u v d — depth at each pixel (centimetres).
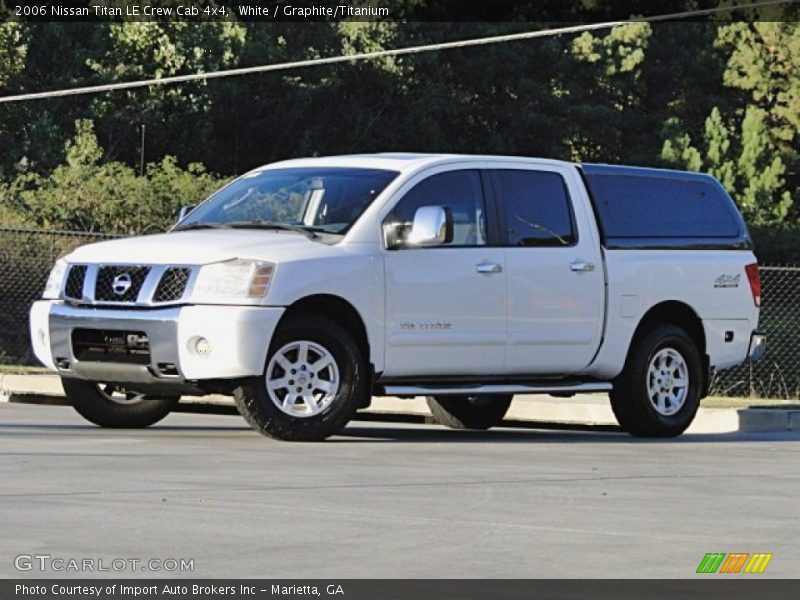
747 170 13538
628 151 15275
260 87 12825
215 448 2536
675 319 3206
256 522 1783
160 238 2753
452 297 2822
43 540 1636
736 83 15162
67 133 11312
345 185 2831
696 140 15725
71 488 2012
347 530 1745
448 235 2792
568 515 1897
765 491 2181
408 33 13988
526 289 2917
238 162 13025
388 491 2059
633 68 15400
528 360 2938
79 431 2836
